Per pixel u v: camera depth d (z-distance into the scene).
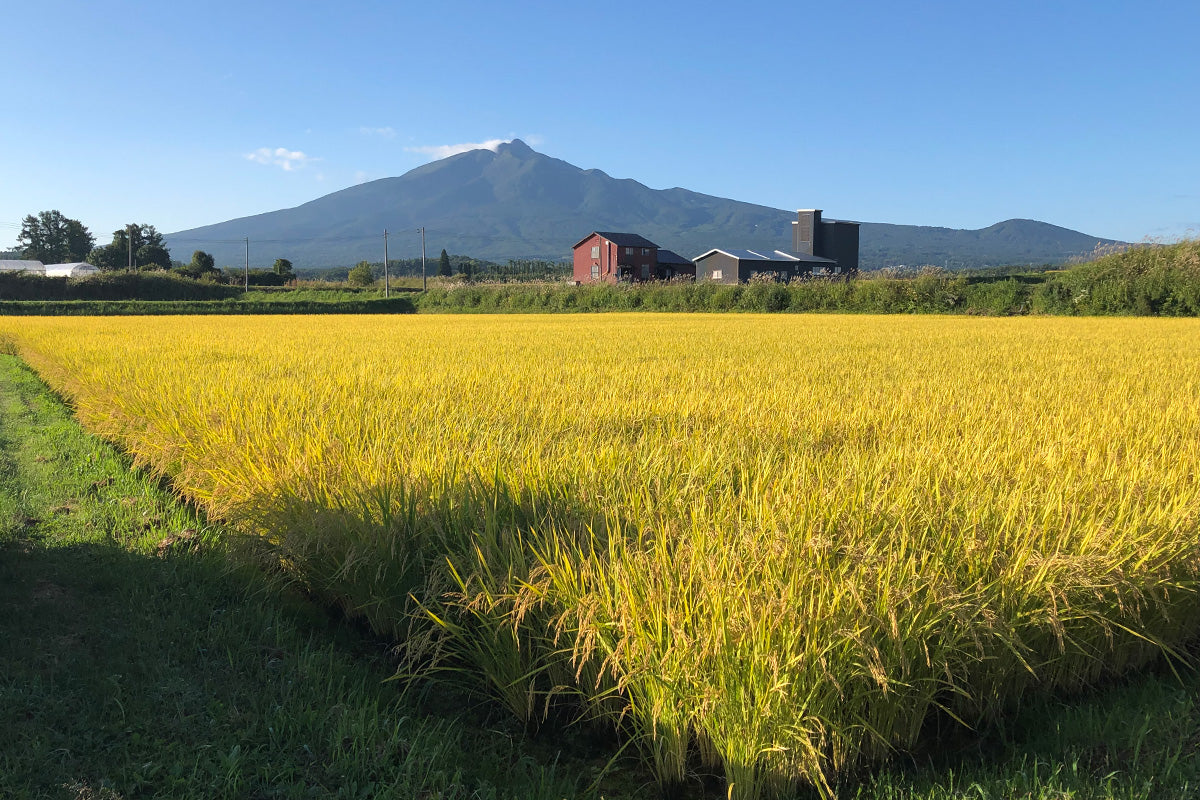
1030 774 2.63
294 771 2.65
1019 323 25.17
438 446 4.92
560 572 3.04
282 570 4.29
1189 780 2.51
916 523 3.36
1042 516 3.46
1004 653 2.96
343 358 12.02
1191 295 28.27
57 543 4.84
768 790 2.58
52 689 3.11
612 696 3.01
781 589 2.65
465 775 2.73
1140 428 5.86
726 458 4.67
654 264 77.00
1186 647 3.58
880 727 2.76
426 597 3.31
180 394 7.68
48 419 9.42
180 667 3.35
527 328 23.28
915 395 7.85
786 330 21.25
